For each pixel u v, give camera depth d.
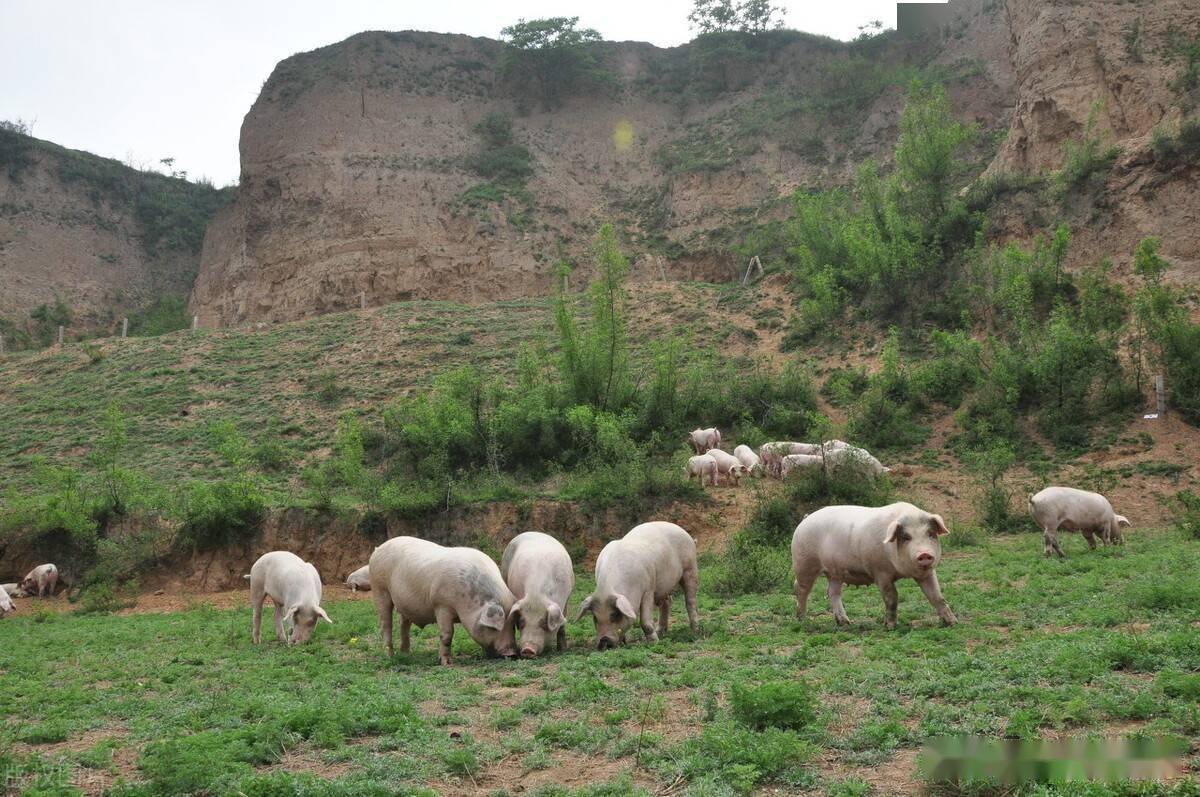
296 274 63.59
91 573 27.17
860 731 7.09
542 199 66.38
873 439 30.66
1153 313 29.78
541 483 29.75
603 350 33.62
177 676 12.77
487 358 44.12
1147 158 36.22
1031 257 35.22
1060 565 16.38
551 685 10.06
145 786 6.76
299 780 6.62
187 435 39.03
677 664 10.80
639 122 74.50
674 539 13.46
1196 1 40.50
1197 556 15.69
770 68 75.75
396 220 63.62
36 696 11.27
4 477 36.38
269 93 72.62
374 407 40.28
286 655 14.10
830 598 13.07
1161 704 6.97
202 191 89.75
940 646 10.41
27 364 50.84
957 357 33.16
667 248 62.06
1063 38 41.91
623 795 6.21
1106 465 26.41
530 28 75.50
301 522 27.06
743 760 6.62
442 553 12.75
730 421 33.66
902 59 71.31
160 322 70.81
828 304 39.75
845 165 62.03
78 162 84.12
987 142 56.72
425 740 7.77
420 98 72.75
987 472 25.97
